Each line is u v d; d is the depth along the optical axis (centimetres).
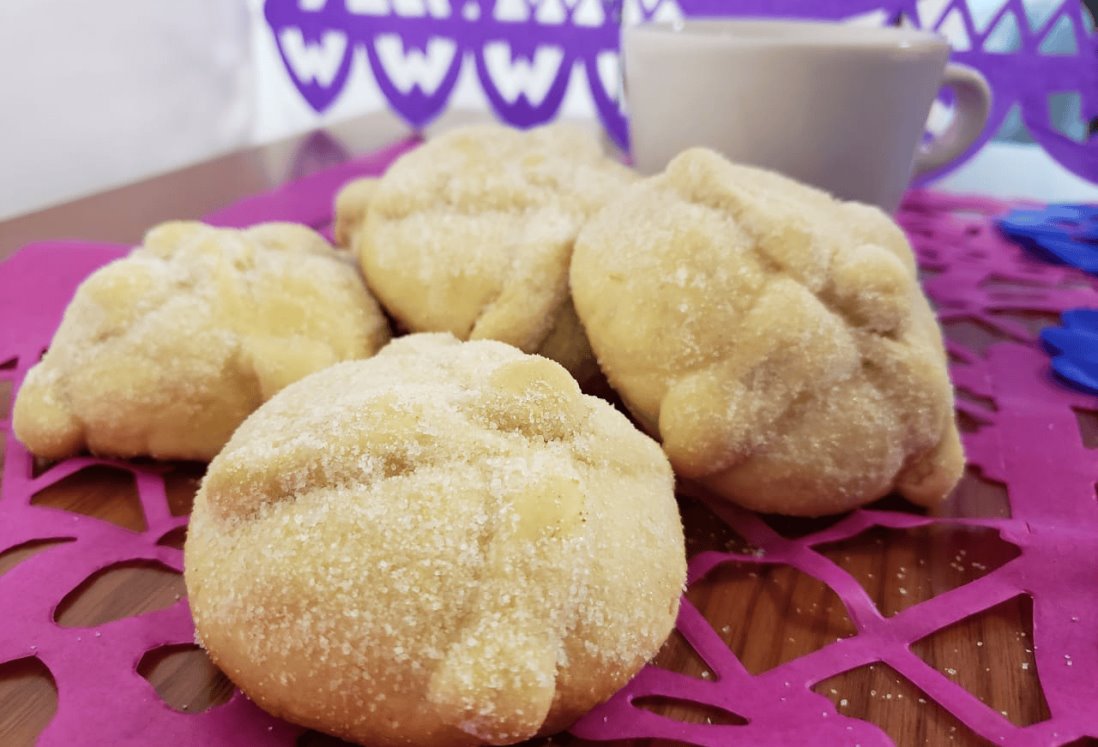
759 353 14
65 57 30
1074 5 28
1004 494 16
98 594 13
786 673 12
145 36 33
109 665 12
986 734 11
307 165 32
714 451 14
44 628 12
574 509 11
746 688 12
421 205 18
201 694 11
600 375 17
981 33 29
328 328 16
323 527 11
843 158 21
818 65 20
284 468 11
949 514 15
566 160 19
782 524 15
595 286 16
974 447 17
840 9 30
